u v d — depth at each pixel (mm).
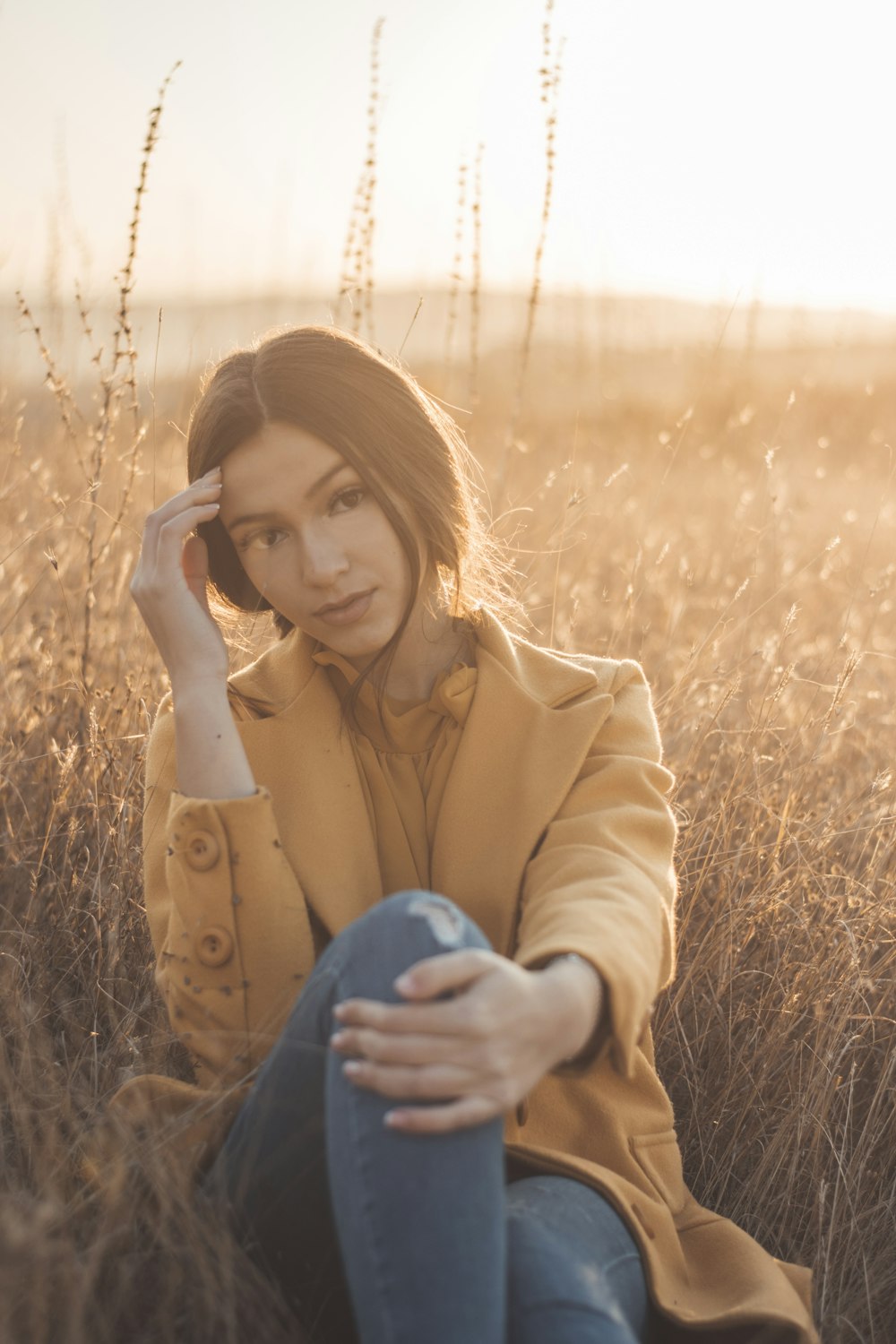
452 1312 1036
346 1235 1104
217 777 1482
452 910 1195
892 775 2398
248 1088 1407
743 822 2332
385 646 1535
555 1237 1194
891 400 6414
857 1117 1896
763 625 3338
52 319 3041
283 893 1457
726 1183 1808
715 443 5121
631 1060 1258
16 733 2393
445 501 1545
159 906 1583
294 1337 1202
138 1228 1268
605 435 5855
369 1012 1104
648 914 1330
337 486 1453
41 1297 1062
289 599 1517
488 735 1557
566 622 2988
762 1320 1297
